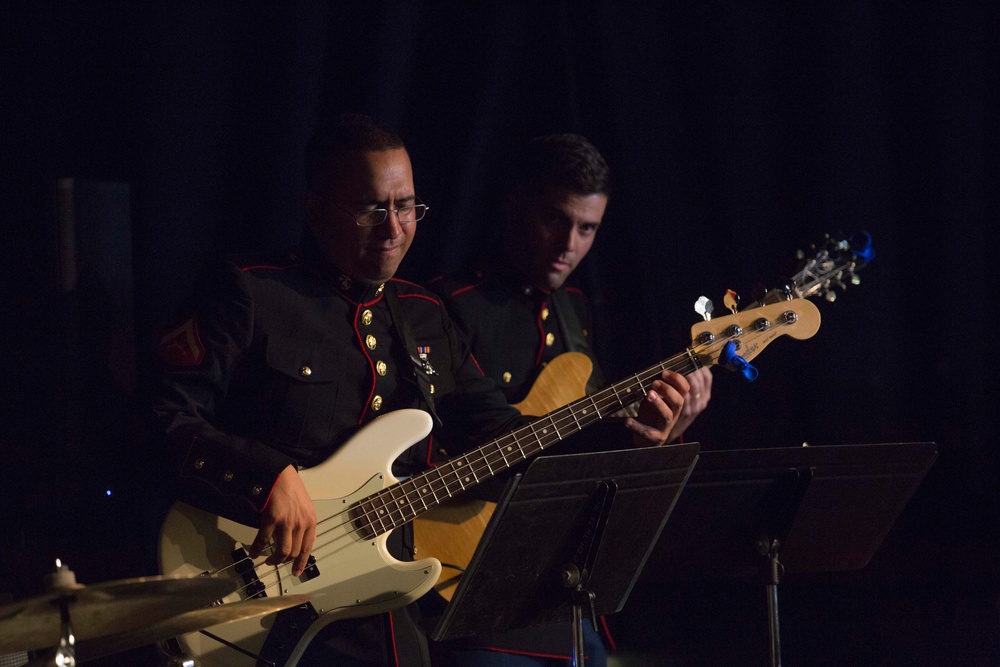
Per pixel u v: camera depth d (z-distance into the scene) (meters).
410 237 4.93
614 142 7.74
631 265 7.72
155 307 6.34
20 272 5.67
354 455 4.64
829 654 6.88
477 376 5.51
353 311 4.99
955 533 7.88
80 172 6.30
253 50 6.68
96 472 5.64
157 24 6.34
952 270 8.30
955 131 8.30
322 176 4.83
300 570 4.39
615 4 7.75
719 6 8.02
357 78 7.00
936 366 8.34
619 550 4.31
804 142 8.22
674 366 5.15
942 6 8.29
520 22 7.50
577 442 5.57
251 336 4.71
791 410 7.98
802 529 4.97
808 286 5.39
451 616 4.03
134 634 3.64
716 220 8.02
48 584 3.00
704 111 8.03
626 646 6.98
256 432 4.79
